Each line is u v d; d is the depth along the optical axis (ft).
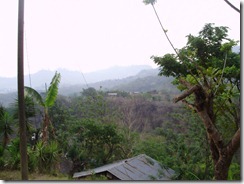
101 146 62.44
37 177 43.37
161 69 48.60
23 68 32.60
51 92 50.44
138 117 100.99
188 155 52.95
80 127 63.72
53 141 53.83
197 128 54.70
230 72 37.88
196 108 25.18
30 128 52.29
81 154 58.80
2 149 51.39
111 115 75.51
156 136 83.05
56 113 70.95
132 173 41.09
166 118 98.84
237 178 39.42
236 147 23.72
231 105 35.70
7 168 49.62
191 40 45.42
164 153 60.90
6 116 52.70
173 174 43.98
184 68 44.57
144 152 63.98
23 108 32.37
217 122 45.60
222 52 44.70
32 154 47.70
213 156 25.30
